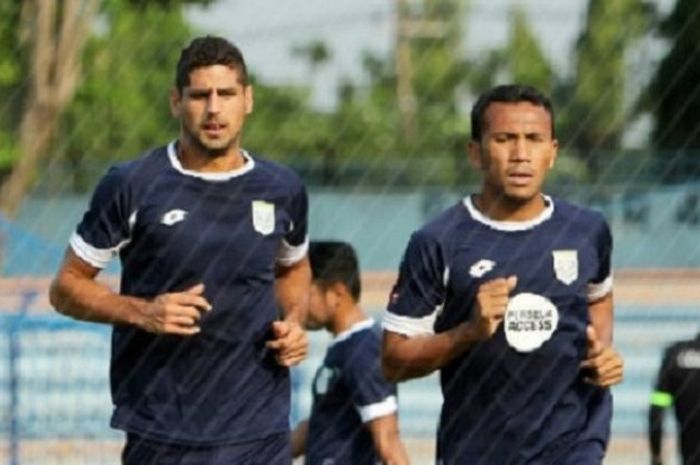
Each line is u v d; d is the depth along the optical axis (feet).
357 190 202.80
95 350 106.93
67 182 147.23
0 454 105.81
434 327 73.67
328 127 214.48
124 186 74.95
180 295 73.77
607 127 178.19
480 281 72.49
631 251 190.60
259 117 211.61
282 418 76.74
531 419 73.15
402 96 229.04
